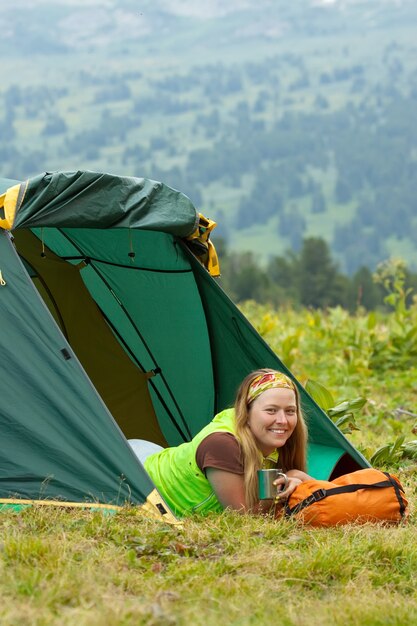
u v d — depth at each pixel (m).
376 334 15.53
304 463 6.67
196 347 8.17
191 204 7.41
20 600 4.35
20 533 5.26
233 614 4.39
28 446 6.15
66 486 6.09
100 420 6.20
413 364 14.89
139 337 8.51
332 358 15.30
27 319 6.32
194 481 6.38
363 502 5.97
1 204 6.45
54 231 8.18
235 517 5.99
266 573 4.96
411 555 5.36
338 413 8.92
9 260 6.42
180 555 5.25
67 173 6.71
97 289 8.52
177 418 8.61
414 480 7.77
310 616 4.46
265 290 87.44
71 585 4.52
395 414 11.56
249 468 6.25
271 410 6.38
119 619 4.14
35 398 6.22
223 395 8.20
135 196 7.07
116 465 6.12
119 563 4.94
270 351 7.51
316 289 93.75
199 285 7.80
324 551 5.20
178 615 4.29
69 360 6.29
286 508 6.07
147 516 5.91
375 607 4.57
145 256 7.93
